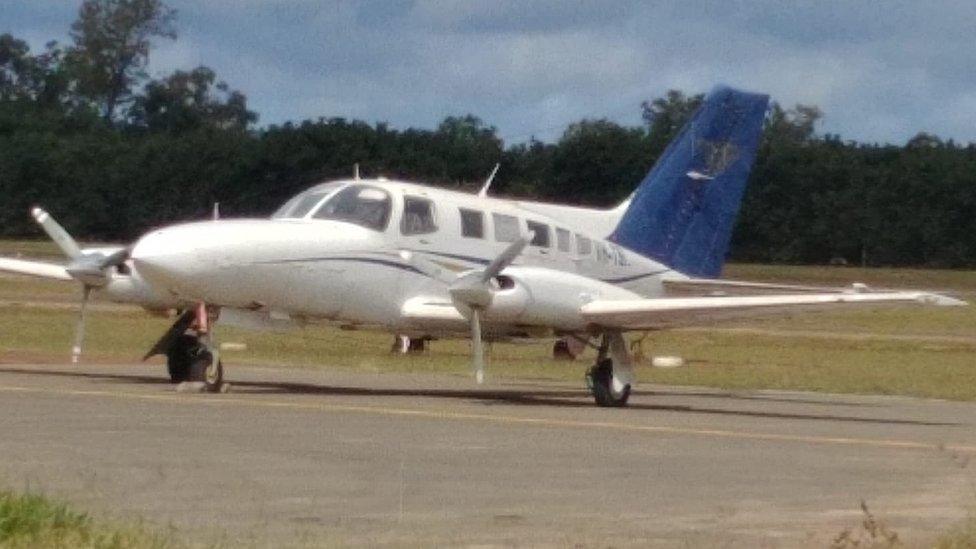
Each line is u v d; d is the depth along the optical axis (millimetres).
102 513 32188
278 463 40875
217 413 53188
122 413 52219
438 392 68562
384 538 30922
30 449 42094
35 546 27797
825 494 38625
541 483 38875
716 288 76312
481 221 67312
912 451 48969
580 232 72375
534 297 61344
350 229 63125
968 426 59125
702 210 78375
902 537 32688
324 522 32438
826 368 97062
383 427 50500
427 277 64938
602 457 44562
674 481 40062
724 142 78812
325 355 95062
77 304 147875
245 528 31406
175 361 65750
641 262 75688
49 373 71312
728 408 65938
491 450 45188
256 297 61000
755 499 37344
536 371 86188
